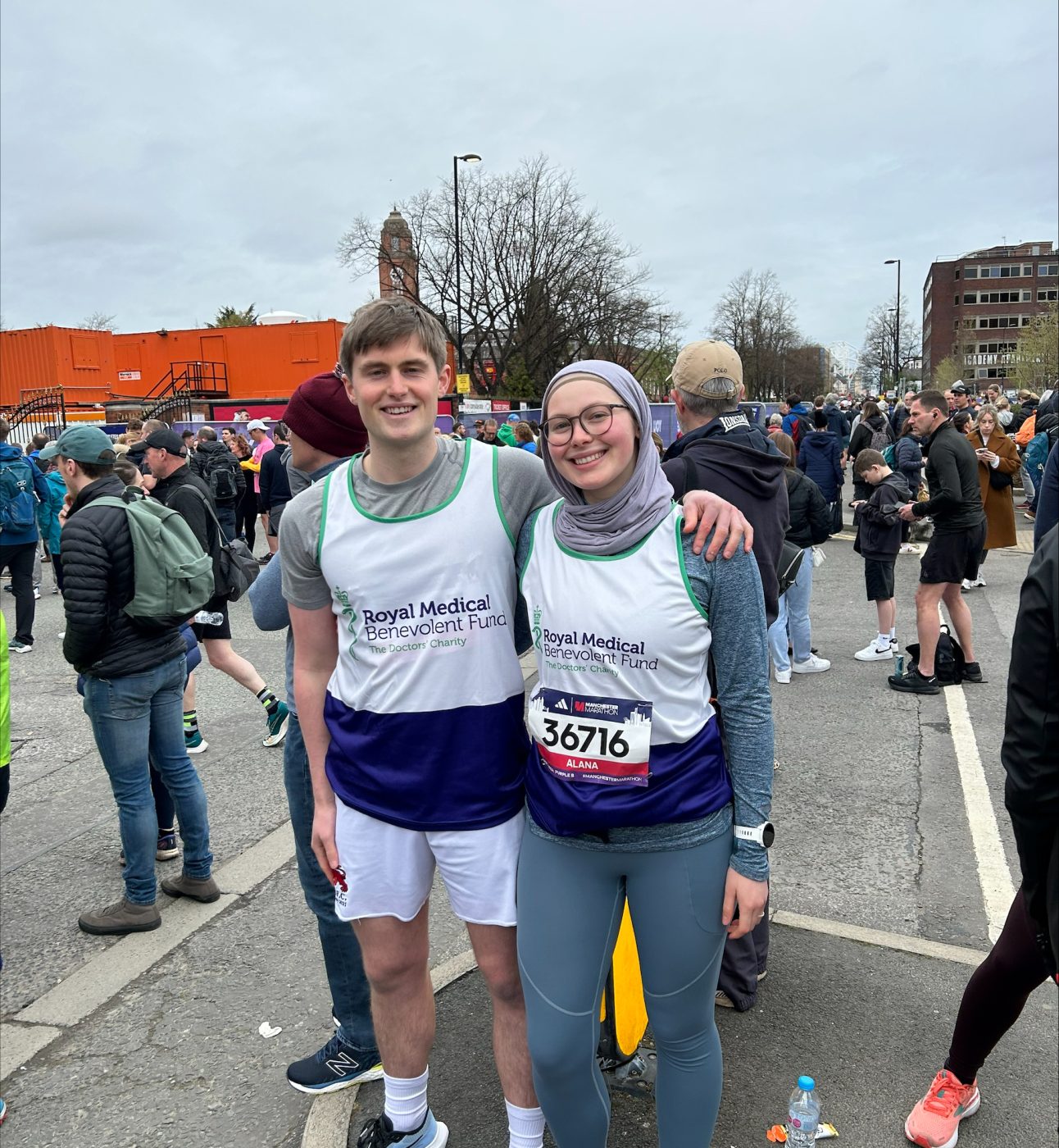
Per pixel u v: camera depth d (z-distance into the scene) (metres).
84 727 6.05
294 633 2.07
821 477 11.13
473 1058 2.64
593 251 36.19
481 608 1.89
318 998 3.04
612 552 1.74
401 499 1.87
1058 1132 2.30
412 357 1.78
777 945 3.14
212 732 5.73
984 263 107.94
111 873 3.99
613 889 1.86
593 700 1.76
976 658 6.93
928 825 4.14
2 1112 2.52
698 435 2.64
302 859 2.40
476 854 1.95
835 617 8.45
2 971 3.24
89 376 23.77
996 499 9.40
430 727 1.91
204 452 10.82
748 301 60.09
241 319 60.12
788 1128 2.17
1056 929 1.62
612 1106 2.42
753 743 1.78
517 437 14.21
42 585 11.45
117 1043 2.83
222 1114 2.52
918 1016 2.75
